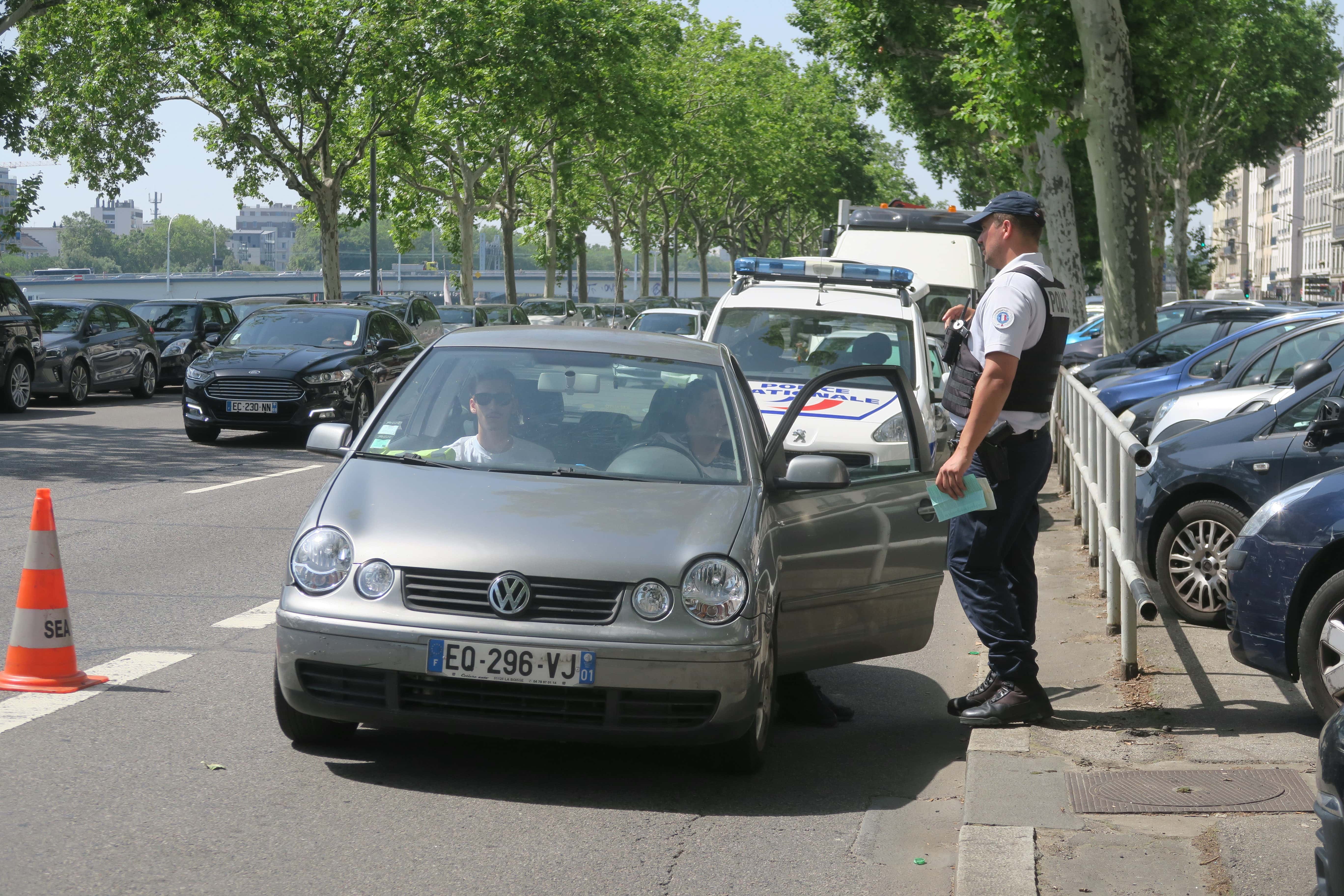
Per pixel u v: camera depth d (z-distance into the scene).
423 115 54.19
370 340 20.05
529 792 5.31
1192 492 8.66
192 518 12.12
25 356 23.86
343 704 5.23
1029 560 6.18
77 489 13.84
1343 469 6.25
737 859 4.71
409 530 5.32
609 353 6.54
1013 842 4.55
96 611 8.26
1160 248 55.41
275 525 11.80
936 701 7.05
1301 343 12.54
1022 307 5.73
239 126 43.06
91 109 45.34
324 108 44.97
